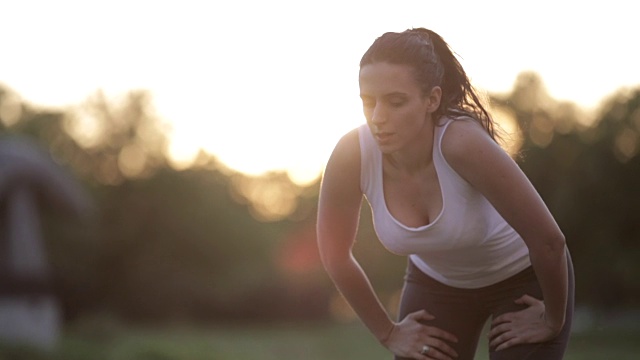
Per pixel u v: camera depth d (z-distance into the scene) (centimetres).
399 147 380
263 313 6494
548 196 3984
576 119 4059
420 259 453
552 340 414
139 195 6869
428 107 382
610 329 3831
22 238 2319
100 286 6378
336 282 443
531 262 395
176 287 6419
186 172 7075
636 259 3894
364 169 408
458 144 382
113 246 6550
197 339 3750
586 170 3875
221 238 6962
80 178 7038
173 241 6838
